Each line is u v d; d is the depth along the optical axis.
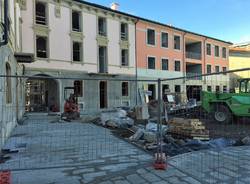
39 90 28.64
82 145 10.41
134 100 35.78
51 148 9.91
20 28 25.55
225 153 8.66
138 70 36.91
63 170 7.21
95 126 15.97
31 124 15.94
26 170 7.23
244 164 7.43
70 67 30.20
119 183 6.14
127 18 35.84
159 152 7.34
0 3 10.45
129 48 36.06
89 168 7.36
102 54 33.94
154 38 39.28
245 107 16.44
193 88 16.30
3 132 9.95
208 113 12.74
